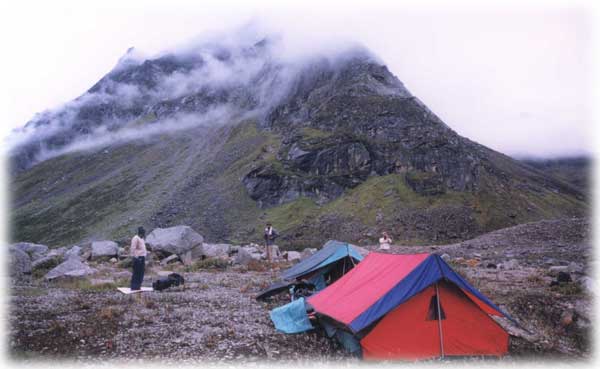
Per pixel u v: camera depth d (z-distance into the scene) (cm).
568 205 17812
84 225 19550
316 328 1245
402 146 17012
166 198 19862
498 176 18000
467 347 1075
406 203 14175
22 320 1244
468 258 3045
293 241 12738
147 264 2823
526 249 3281
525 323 1297
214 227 15862
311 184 16262
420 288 1071
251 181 17850
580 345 1158
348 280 1326
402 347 1047
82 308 1415
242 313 1420
